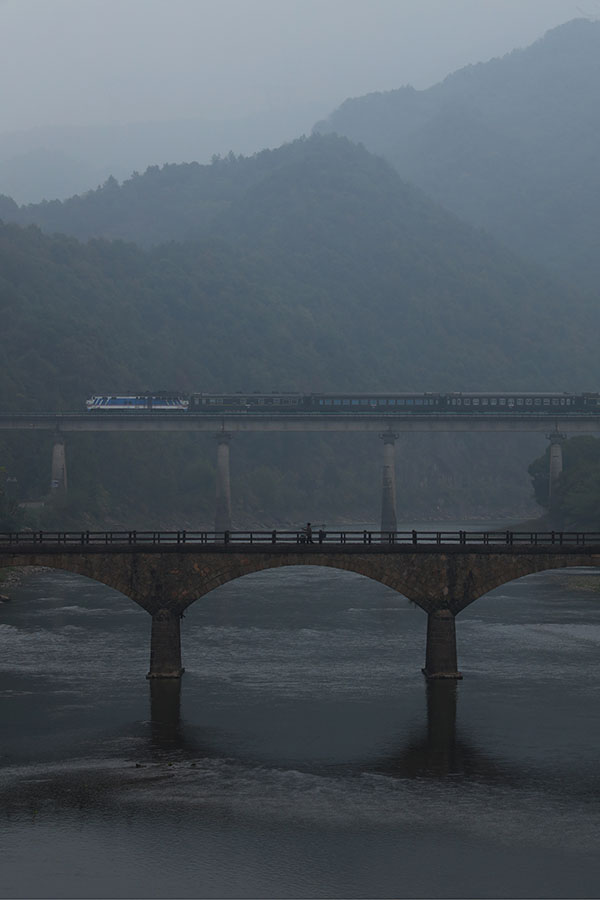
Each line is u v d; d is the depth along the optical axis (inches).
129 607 4896.7
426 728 2797.7
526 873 1953.7
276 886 1908.2
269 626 4394.7
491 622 4468.5
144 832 2133.4
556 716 2903.5
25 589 5659.5
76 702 3048.7
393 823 2175.2
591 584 5871.1
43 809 2251.5
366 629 4311.0
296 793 2338.8
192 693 3149.6
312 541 3233.3
